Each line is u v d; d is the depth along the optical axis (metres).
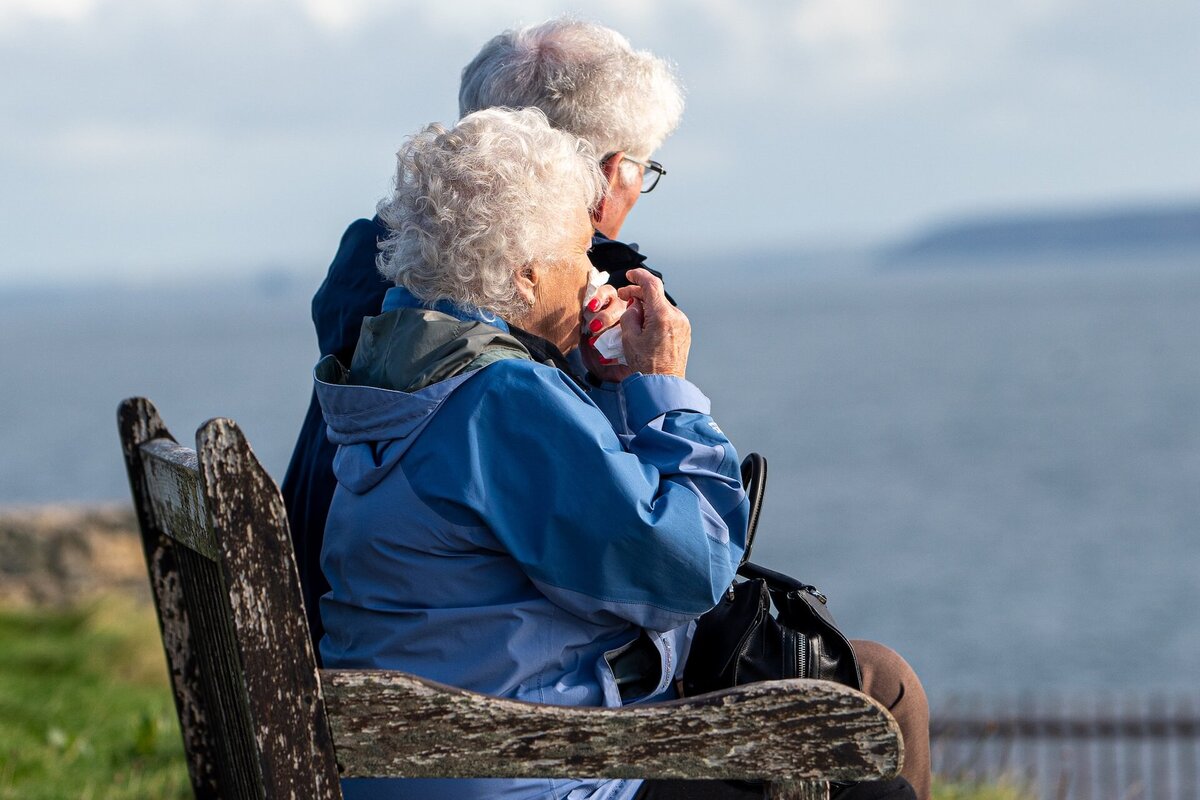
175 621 8.37
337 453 8.08
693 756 6.29
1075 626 141.25
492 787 7.49
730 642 8.07
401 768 6.14
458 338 7.80
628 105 11.18
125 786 19.48
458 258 8.22
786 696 6.28
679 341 8.58
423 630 7.58
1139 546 186.00
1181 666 123.94
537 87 11.11
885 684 8.62
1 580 48.66
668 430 8.09
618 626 7.88
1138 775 45.47
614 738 6.27
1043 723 35.25
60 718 25.00
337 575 8.00
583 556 7.39
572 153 8.55
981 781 25.84
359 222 10.22
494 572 7.65
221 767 8.25
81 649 35.78
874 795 7.90
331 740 6.05
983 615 147.50
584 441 7.44
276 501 5.88
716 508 7.84
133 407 8.20
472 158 8.22
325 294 10.08
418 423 7.62
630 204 11.76
